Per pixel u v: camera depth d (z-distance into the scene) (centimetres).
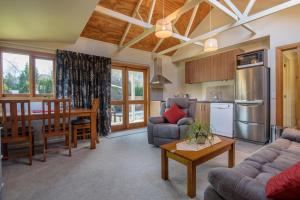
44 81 384
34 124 365
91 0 212
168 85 613
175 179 207
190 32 546
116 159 273
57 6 222
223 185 103
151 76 572
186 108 376
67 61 395
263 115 357
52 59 393
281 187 81
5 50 339
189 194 171
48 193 178
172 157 194
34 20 260
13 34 312
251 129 376
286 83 402
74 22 273
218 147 205
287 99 406
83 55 420
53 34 325
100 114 447
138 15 397
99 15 386
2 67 339
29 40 353
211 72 507
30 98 353
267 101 363
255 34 395
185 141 233
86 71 423
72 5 221
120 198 169
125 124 525
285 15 346
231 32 445
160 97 591
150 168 239
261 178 122
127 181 203
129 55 517
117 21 418
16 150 319
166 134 318
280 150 181
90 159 273
